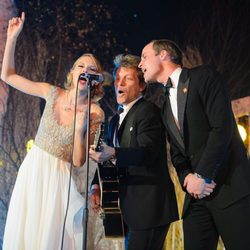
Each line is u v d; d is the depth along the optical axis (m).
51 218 3.48
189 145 3.19
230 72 8.13
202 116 3.16
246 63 8.12
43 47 8.25
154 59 3.40
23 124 7.99
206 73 3.17
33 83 3.80
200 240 3.21
